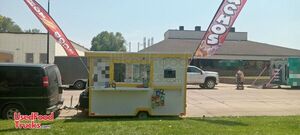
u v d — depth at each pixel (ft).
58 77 48.26
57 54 146.61
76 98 71.77
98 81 43.91
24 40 140.56
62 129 32.14
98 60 43.83
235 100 69.51
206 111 54.44
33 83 42.78
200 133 30.94
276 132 32.35
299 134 31.63
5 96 42.57
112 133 30.45
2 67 42.93
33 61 140.97
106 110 44.24
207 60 179.11
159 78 44.47
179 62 44.60
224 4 51.72
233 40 214.90
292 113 53.01
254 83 124.67
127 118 44.14
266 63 183.93
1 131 31.24
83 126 34.09
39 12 53.78
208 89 99.19
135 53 44.04
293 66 105.40
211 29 51.96
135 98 44.45
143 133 30.50
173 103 44.78
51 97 43.73
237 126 35.94
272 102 66.59
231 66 181.16
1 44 139.54
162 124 35.81
